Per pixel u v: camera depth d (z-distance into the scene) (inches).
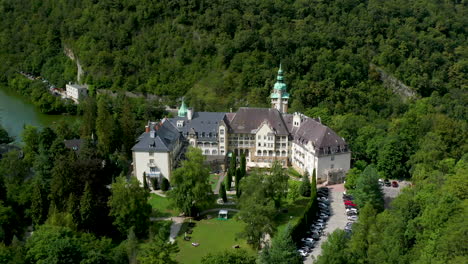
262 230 6471.5
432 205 5703.7
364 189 7436.0
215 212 7810.0
